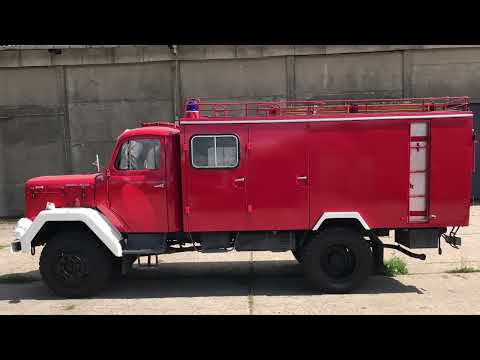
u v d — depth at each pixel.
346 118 5.81
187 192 5.94
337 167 5.85
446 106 5.99
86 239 5.90
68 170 13.07
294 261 7.92
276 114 6.14
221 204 5.94
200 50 12.50
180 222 6.17
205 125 5.89
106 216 6.12
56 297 6.00
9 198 13.23
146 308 5.45
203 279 6.82
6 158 13.12
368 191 5.84
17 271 7.51
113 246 5.74
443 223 5.82
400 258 7.63
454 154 5.76
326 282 5.86
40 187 6.28
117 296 6.00
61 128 12.98
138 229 6.11
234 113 12.66
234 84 12.62
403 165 5.80
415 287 6.09
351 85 12.42
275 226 5.94
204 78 12.64
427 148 5.79
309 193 5.89
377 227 5.88
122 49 12.59
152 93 12.74
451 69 12.25
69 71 12.80
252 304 5.51
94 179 6.22
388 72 12.33
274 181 5.90
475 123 12.44
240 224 5.96
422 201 5.85
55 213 5.77
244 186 5.92
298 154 5.87
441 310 5.13
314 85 12.50
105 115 12.88
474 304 5.34
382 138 5.80
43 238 6.18
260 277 6.88
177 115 12.66
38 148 13.06
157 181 6.05
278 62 12.49
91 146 12.99
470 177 5.77
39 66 12.74
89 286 5.91
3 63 12.68
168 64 12.62
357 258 5.79
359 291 5.96
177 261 8.04
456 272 6.82
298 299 5.68
